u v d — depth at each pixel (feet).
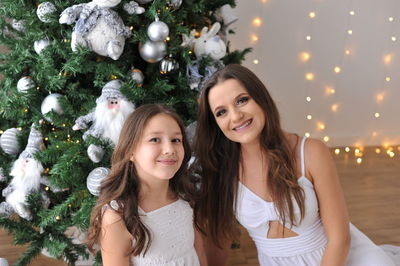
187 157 4.00
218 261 4.81
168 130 3.65
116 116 4.55
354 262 4.16
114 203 3.69
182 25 5.34
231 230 4.36
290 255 4.12
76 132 4.92
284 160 3.85
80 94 4.89
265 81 9.73
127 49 5.08
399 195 8.01
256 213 4.06
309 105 10.10
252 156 4.08
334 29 9.56
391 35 9.80
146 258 3.78
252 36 9.32
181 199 4.07
